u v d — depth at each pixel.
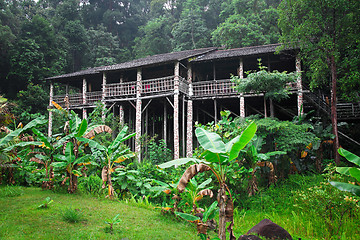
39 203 6.58
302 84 15.00
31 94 25.62
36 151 8.95
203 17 34.00
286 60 16.28
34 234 4.74
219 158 4.73
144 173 9.44
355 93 12.02
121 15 45.75
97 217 6.02
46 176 8.74
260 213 8.05
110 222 5.35
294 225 6.90
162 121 22.00
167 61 15.16
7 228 4.89
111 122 14.58
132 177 8.65
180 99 16.50
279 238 5.49
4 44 27.89
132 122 20.92
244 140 4.33
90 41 39.88
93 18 46.53
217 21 34.16
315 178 10.02
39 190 8.40
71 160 7.82
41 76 28.11
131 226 5.67
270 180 9.79
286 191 9.23
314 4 11.48
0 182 8.83
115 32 46.12
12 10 35.88
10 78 27.69
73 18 40.88
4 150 7.34
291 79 10.80
